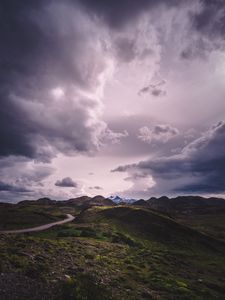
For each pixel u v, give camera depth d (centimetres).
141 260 4244
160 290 2725
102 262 3453
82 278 2211
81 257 3469
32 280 2156
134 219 9950
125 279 2841
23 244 3516
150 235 8512
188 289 2998
